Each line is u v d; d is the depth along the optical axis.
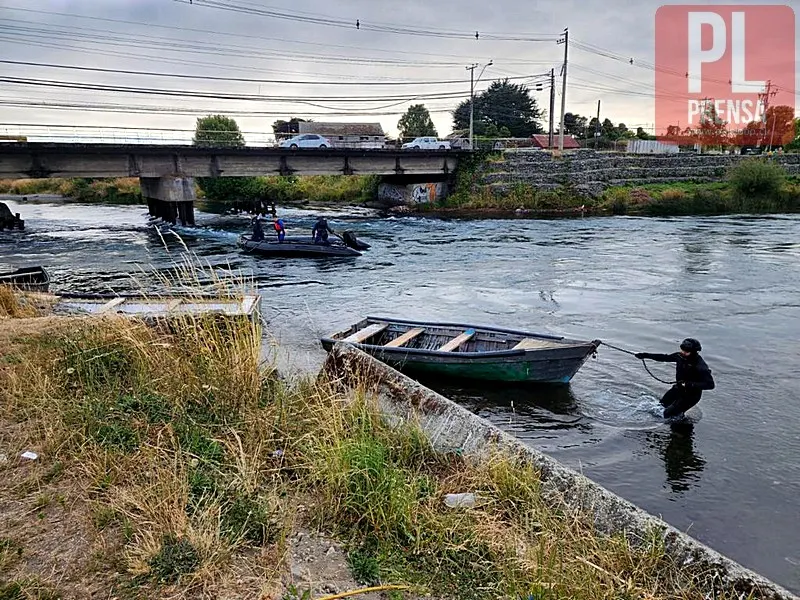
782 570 5.57
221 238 29.72
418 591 3.74
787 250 24.22
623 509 4.73
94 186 58.56
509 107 86.19
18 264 22.41
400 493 4.55
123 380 6.44
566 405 9.25
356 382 7.20
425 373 9.76
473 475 5.29
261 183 54.34
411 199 45.09
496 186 43.84
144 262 22.81
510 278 19.45
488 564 4.03
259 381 6.42
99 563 3.72
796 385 10.07
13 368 6.38
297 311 15.07
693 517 6.40
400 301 16.28
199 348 6.64
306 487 4.92
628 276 19.56
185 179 35.47
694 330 13.27
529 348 9.63
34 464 4.85
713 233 29.59
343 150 39.41
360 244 25.78
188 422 5.57
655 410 9.07
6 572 3.62
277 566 3.82
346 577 3.86
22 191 63.66
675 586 4.00
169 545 3.86
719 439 8.20
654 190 43.97
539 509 4.73
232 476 4.74
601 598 3.69
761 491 6.93
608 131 87.94
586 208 40.88
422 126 80.69
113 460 4.82
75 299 11.30
